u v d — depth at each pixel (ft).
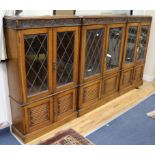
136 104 9.91
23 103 6.45
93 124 8.14
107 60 9.07
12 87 6.77
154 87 12.06
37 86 6.75
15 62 6.12
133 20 9.58
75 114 8.41
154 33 11.81
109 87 9.77
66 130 7.69
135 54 10.69
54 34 6.53
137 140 7.32
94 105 9.17
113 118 8.62
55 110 7.54
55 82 7.18
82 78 8.10
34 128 7.08
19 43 5.77
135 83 11.65
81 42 7.48
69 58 7.41
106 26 8.23
